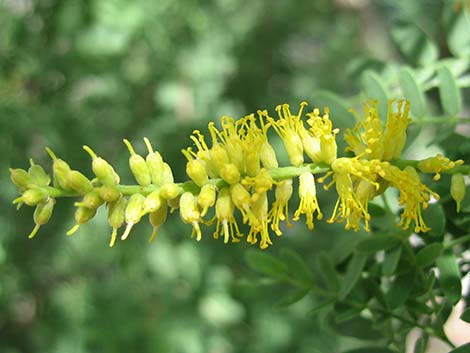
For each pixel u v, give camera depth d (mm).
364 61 175
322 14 409
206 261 302
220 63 327
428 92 180
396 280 138
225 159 115
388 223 144
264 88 353
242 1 375
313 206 118
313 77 402
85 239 315
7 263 275
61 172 111
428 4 344
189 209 111
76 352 301
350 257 155
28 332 315
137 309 302
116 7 284
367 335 151
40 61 283
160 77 315
